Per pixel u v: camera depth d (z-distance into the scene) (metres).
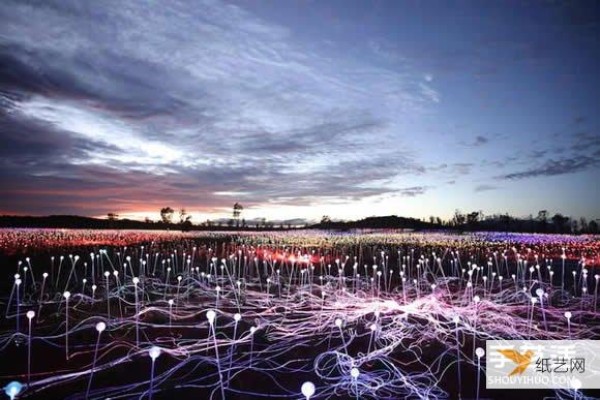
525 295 8.50
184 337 5.90
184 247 18.84
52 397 3.99
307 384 2.99
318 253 16.55
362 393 4.11
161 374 4.53
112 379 4.40
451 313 7.17
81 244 18.16
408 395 4.08
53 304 7.86
